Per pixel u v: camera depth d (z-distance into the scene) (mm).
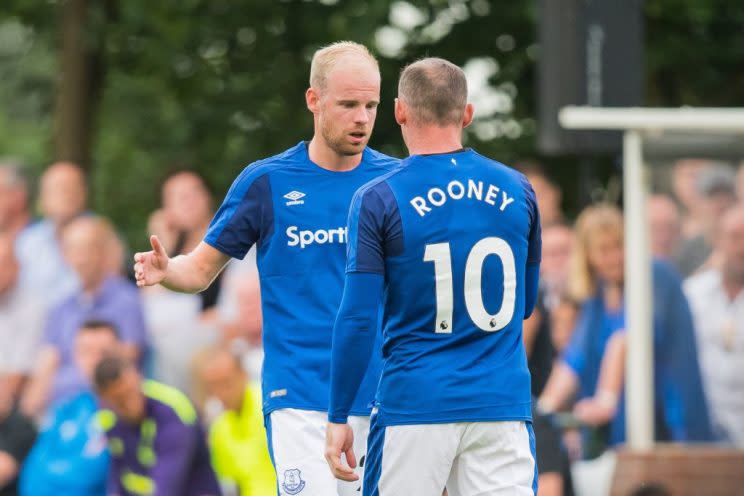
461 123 17891
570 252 34750
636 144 33562
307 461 19438
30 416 35406
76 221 35562
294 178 19688
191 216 33375
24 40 68000
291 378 19609
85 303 34812
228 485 31281
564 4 36750
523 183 17969
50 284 35719
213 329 33500
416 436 17266
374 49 58219
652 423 33000
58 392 34812
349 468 17531
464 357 17328
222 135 65125
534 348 28391
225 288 33750
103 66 61125
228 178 64562
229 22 62781
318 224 19594
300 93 64375
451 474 17812
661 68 60656
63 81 59031
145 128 69188
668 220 33281
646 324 32969
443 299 17266
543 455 28734
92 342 34000
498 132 63344
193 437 31047
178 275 19094
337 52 19031
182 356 33219
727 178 33312
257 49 64062
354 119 18859
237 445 31047
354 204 17547
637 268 32969
